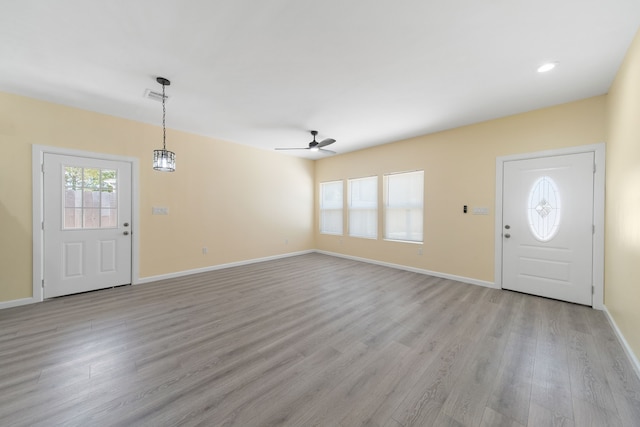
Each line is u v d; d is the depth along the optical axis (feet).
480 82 8.96
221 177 16.47
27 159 10.39
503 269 12.26
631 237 6.91
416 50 7.22
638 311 6.31
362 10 5.74
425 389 5.59
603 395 5.39
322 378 5.95
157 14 5.86
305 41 6.84
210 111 11.66
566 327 8.41
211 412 4.95
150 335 7.91
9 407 5.02
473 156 13.15
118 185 12.60
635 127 6.59
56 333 8.01
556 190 10.80
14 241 10.20
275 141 16.80
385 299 10.99
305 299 11.00
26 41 6.79
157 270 13.88
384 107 11.10
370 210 18.48
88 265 11.89
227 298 11.12
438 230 14.56
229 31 6.44
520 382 5.81
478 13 5.82
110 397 5.32
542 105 10.82
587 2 5.49
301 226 21.48
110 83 9.11
